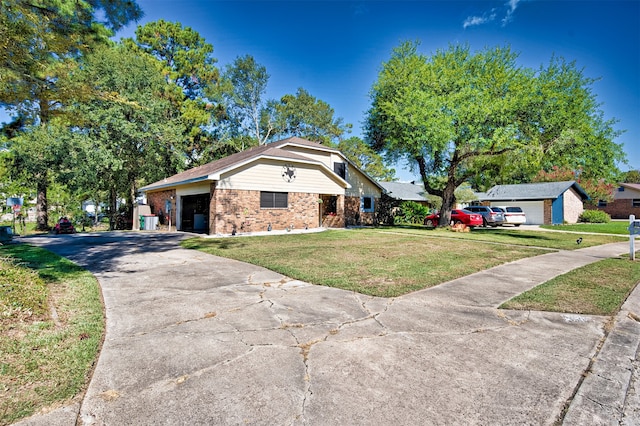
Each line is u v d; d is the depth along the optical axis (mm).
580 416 2158
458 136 16297
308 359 2945
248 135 35531
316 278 6102
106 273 6621
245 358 2963
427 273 6582
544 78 16062
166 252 9461
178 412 2186
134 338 3416
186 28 31656
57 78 7293
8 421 2055
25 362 2797
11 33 5539
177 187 17812
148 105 21516
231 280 6039
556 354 3061
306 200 17234
